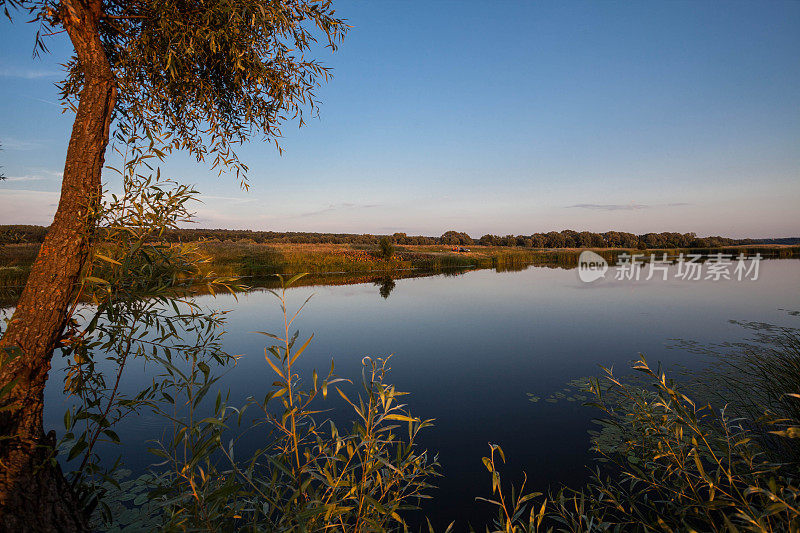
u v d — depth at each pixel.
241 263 20.58
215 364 5.66
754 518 1.25
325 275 21.09
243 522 2.07
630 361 5.77
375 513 1.70
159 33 2.20
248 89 2.69
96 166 1.76
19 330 1.54
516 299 12.14
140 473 2.90
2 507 1.36
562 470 3.07
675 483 1.95
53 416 3.86
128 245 1.82
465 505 2.66
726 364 5.38
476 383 5.00
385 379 5.16
